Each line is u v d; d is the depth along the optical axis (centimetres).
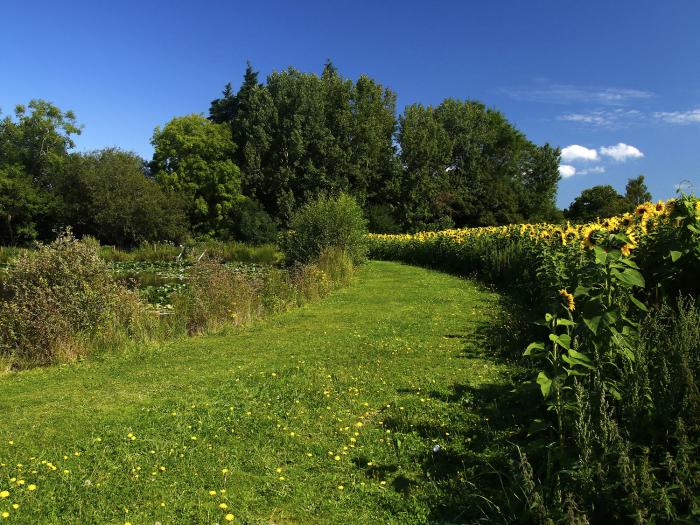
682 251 445
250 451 405
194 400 527
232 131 4750
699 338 323
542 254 875
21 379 652
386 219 4409
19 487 349
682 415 272
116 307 855
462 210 5025
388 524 309
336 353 695
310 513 322
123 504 331
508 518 292
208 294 973
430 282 1462
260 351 740
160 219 3631
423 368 602
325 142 4422
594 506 259
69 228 868
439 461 378
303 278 1257
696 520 228
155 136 4541
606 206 3738
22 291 796
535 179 5712
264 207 4478
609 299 354
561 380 321
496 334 734
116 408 512
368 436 426
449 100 5481
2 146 4538
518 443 373
